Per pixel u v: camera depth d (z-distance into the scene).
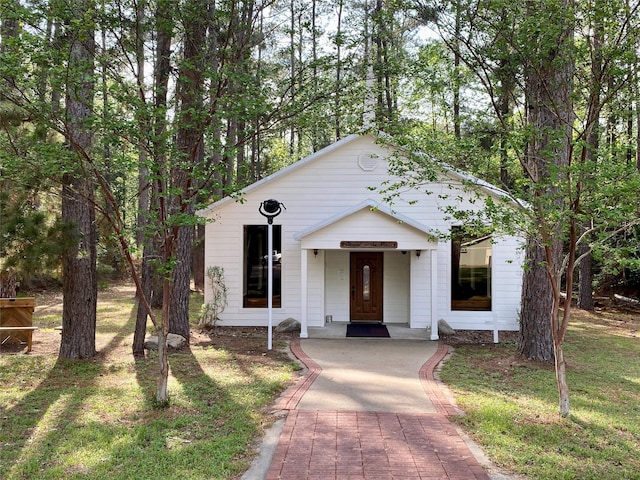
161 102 7.01
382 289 14.59
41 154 6.04
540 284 9.67
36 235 7.12
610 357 10.40
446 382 8.27
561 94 7.02
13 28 6.07
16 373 8.38
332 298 14.66
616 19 5.74
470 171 6.42
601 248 5.95
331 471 4.83
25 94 6.23
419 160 6.45
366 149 13.93
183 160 6.72
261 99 6.49
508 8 6.02
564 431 5.94
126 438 5.59
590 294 18.27
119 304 18.47
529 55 6.19
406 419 6.36
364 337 12.49
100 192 8.23
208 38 7.27
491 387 7.95
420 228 12.23
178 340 10.93
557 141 5.85
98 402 6.88
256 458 5.18
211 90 6.81
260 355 10.34
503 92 6.81
